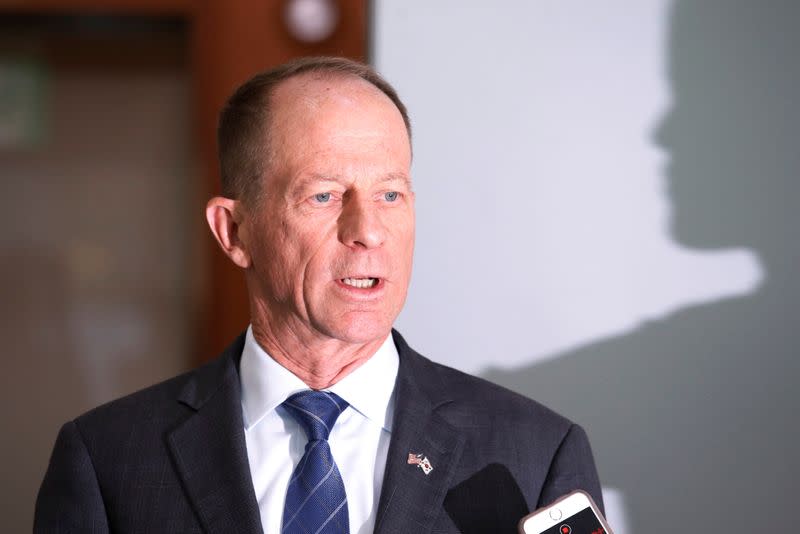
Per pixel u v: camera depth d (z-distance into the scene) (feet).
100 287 22.44
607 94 11.44
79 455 8.64
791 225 11.30
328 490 8.06
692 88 11.36
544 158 11.48
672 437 11.41
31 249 22.36
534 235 11.51
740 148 11.34
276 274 8.43
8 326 22.29
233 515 8.02
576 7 11.43
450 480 8.21
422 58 11.49
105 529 8.41
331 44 20.03
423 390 8.78
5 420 22.33
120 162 22.45
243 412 8.73
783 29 11.28
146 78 22.39
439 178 11.50
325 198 8.25
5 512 22.21
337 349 8.50
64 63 22.33
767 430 11.34
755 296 11.35
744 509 11.37
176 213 22.44
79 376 22.40
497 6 11.46
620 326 11.46
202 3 21.45
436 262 11.54
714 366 11.39
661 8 11.38
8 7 21.88
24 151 22.33
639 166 11.44
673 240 11.41
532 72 11.46
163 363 22.44
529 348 11.51
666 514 11.42
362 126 8.27
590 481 8.63
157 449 8.56
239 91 8.88
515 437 8.61
